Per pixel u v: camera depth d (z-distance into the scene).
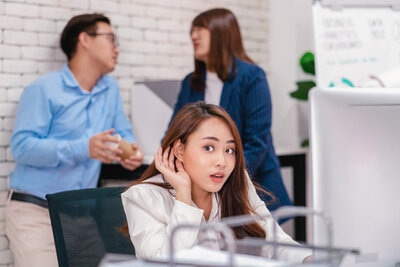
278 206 3.34
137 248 1.65
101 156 3.10
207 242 1.44
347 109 1.22
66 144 3.09
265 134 3.24
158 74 4.12
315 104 1.22
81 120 3.25
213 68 3.29
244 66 3.26
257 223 1.70
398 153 1.25
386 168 1.25
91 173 3.26
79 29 3.31
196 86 3.37
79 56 3.32
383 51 2.02
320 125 1.21
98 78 3.40
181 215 1.57
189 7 4.29
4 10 3.45
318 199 1.21
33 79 3.55
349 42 2.05
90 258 2.03
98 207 2.09
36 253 3.06
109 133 3.09
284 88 4.66
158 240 1.59
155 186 1.75
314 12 2.06
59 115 3.19
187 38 4.29
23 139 3.09
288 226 4.48
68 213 2.02
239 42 3.32
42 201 3.12
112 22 3.88
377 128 1.24
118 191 2.14
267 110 3.26
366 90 1.24
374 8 2.04
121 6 3.92
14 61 3.49
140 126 3.81
